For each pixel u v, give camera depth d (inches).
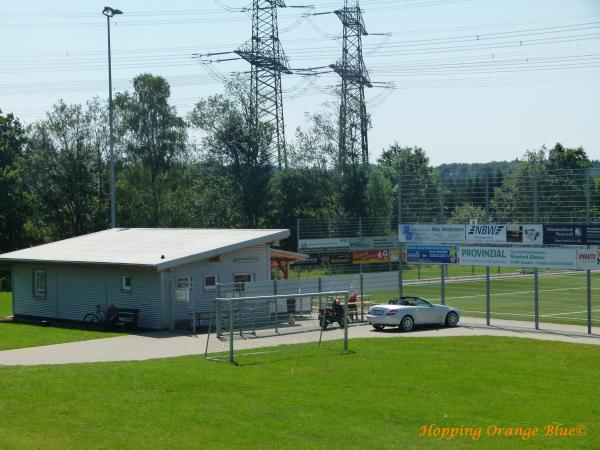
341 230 2591.0
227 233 1459.2
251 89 2938.0
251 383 731.4
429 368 816.9
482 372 792.9
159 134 2994.6
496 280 2431.1
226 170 2947.8
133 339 1127.6
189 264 1288.1
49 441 529.7
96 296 1364.4
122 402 649.6
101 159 2901.1
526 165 1446.9
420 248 1407.5
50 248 1572.3
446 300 1808.6
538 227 1261.1
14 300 1536.7
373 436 542.0
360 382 737.6
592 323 1357.0
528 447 514.0
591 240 1201.4
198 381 738.8
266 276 1418.6
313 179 2977.4
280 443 524.4
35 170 2805.1
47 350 1016.2
